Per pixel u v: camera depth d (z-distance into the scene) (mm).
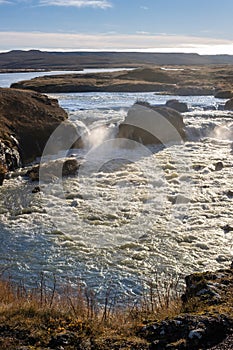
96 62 194500
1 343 6438
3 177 24000
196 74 89000
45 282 13242
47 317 7324
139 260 14758
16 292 10609
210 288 8125
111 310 9859
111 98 55438
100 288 12930
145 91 69938
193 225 17516
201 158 28328
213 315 6848
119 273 13891
